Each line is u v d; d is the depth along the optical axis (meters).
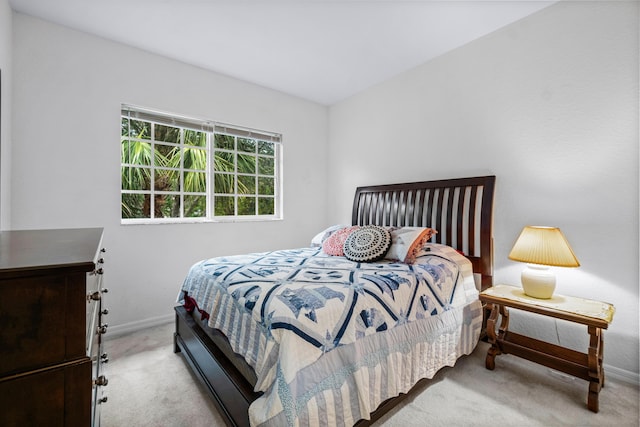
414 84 2.93
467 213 2.48
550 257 1.73
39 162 2.15
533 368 1.92
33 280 0.62
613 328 1.81
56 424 0.64
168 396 1.65
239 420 1.24
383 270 1.82
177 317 2.13
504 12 2.11
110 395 1.65
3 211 1.89
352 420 1.20
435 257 2.09
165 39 2.43
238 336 1.36
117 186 2.46
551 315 1.63
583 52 1.91
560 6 2.00
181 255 2.80
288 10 2.07
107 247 2.42
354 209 3.46
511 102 2.25
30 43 2.11
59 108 2.22
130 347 2.23
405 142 3.02
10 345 0.60
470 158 2.50
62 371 0.65
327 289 1.41
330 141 3.94
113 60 2.44
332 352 1.18
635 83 1.73
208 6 2.03
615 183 1.80
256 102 3.31
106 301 2.43
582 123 1.92
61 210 2.23
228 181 3.28
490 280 2.24
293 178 3.66
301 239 3.73
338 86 3.37
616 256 1.80
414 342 1.55
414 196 2.81
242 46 2.54
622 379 1.76
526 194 2.17
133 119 2.62
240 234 3.20
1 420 0.59
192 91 2.85
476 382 1.76
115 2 1.98
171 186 2.93
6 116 1.93
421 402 1.57
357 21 2.20
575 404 1.56
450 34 2.38
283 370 1.04
